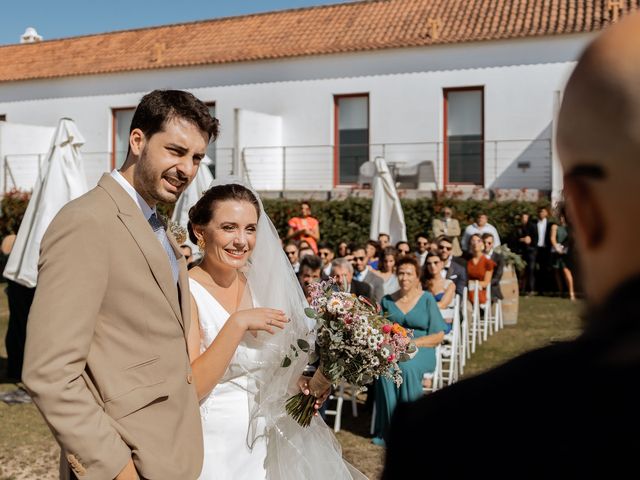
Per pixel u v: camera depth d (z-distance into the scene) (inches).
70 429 93.7
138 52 988.6
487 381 33.6
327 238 756.6
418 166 798.5
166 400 104.4
